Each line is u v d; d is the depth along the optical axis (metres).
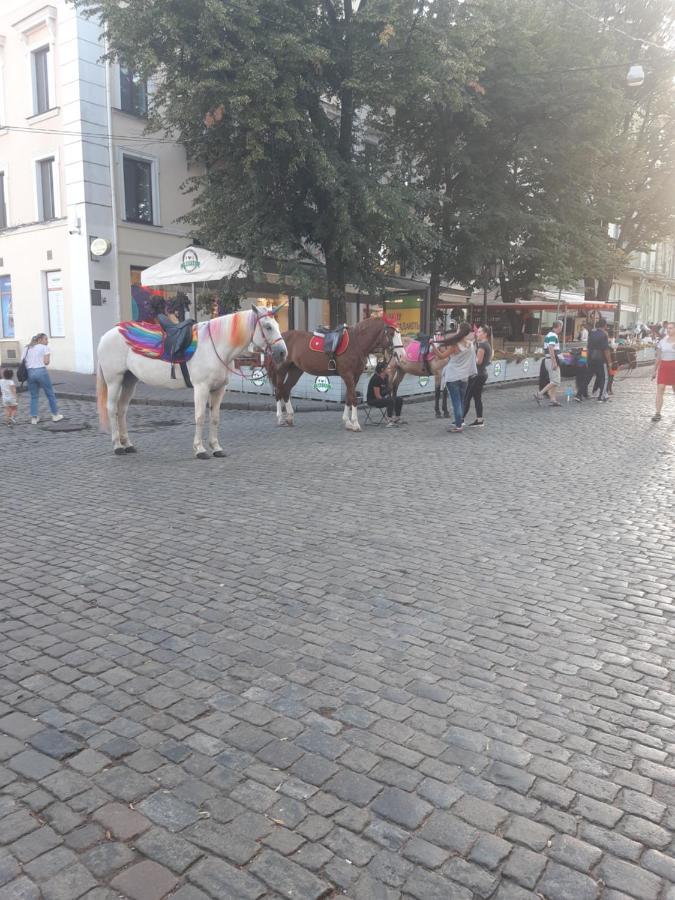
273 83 16.03
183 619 4.62
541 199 24.66
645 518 6.93
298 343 13.01
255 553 5.92
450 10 18.36
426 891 2.44
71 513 7.24
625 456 10.15
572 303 30.38
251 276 18.41
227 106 16.22
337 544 6.15
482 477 8.83
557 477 8.79
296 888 2.45
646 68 29.53
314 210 19.52
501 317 32.88
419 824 2.76
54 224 22.64
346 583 5.23
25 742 3.29
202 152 19.22
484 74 21.81
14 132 23.52
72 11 20.86
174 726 3.41
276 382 13.55
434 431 12.84
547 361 16.56
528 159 23.50
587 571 5.49
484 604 4.86
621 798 2.91
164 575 5.42
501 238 23.69
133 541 6.28
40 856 2.60
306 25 16.48
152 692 3.71
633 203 32.38
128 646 4.25
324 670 3.94
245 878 2.49
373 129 23.44
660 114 32.12
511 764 3.12
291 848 2.63
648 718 3.49
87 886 2.46
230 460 10.09
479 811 2.83
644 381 23.11
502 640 4.32
